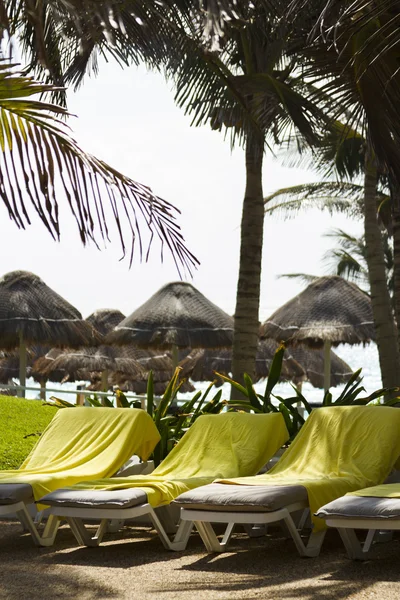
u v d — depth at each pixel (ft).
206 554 18.47
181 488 19.66
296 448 21.66
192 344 58.44
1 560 17.98
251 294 33.06
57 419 24.30
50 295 57.82
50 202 16.22
